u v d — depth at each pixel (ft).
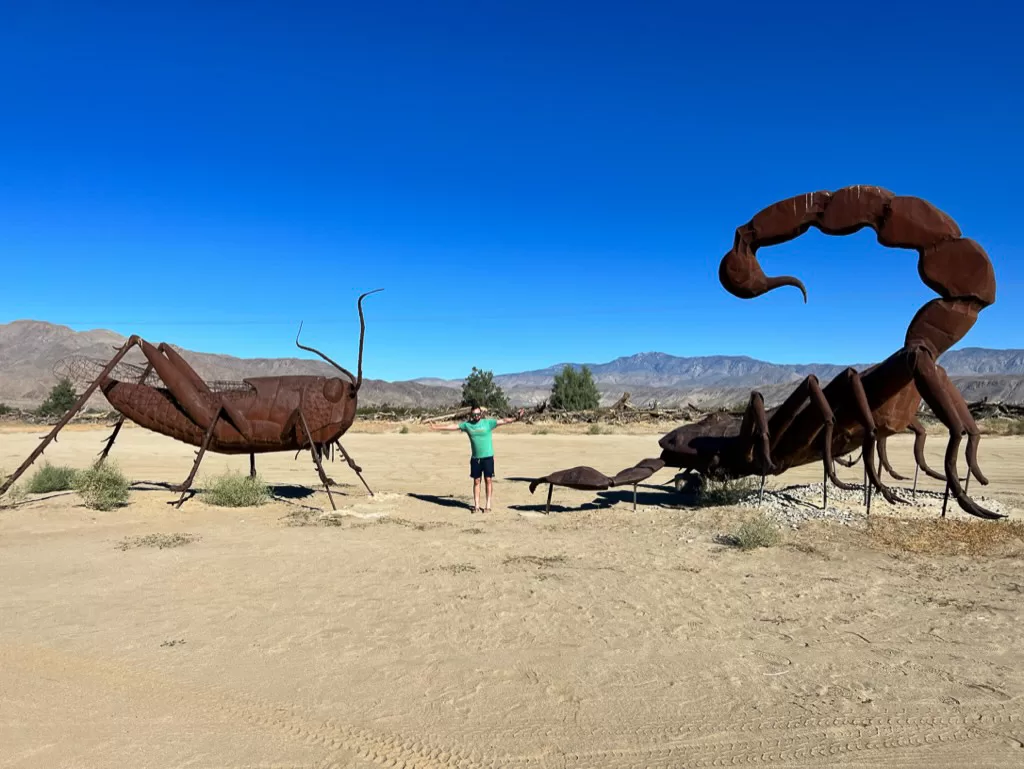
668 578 24.44
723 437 40.52
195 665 16.51
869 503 32.99
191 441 41.39
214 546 29.94
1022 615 19.94
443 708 14.24
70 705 14.40
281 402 40.29
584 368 191.52
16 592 22.70
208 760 12.19
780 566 26.04
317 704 14.42
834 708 14.23
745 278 35.91
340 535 32.48
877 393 32.76
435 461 76.69
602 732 13.23
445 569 25.80
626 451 89.25
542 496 46.11
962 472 59.62
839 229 33.58
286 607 21.09
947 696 14.76
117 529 33.71
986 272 30.68
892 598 21.77
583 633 18.76
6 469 61.21
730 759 12.24
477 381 202.18
